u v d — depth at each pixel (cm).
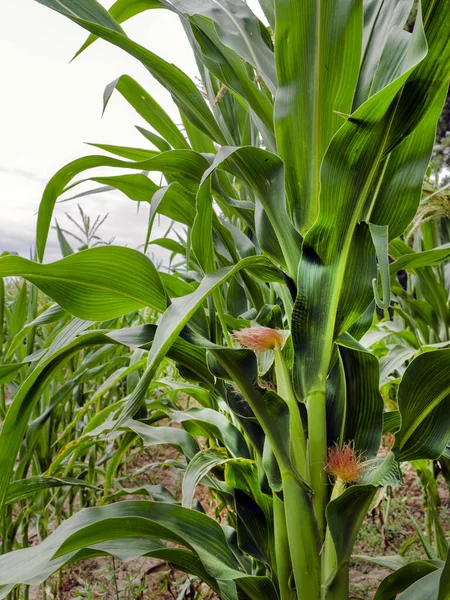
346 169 53
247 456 84
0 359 125
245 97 71
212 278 54
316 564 60
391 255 119
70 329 69
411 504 207
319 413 63
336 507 57
